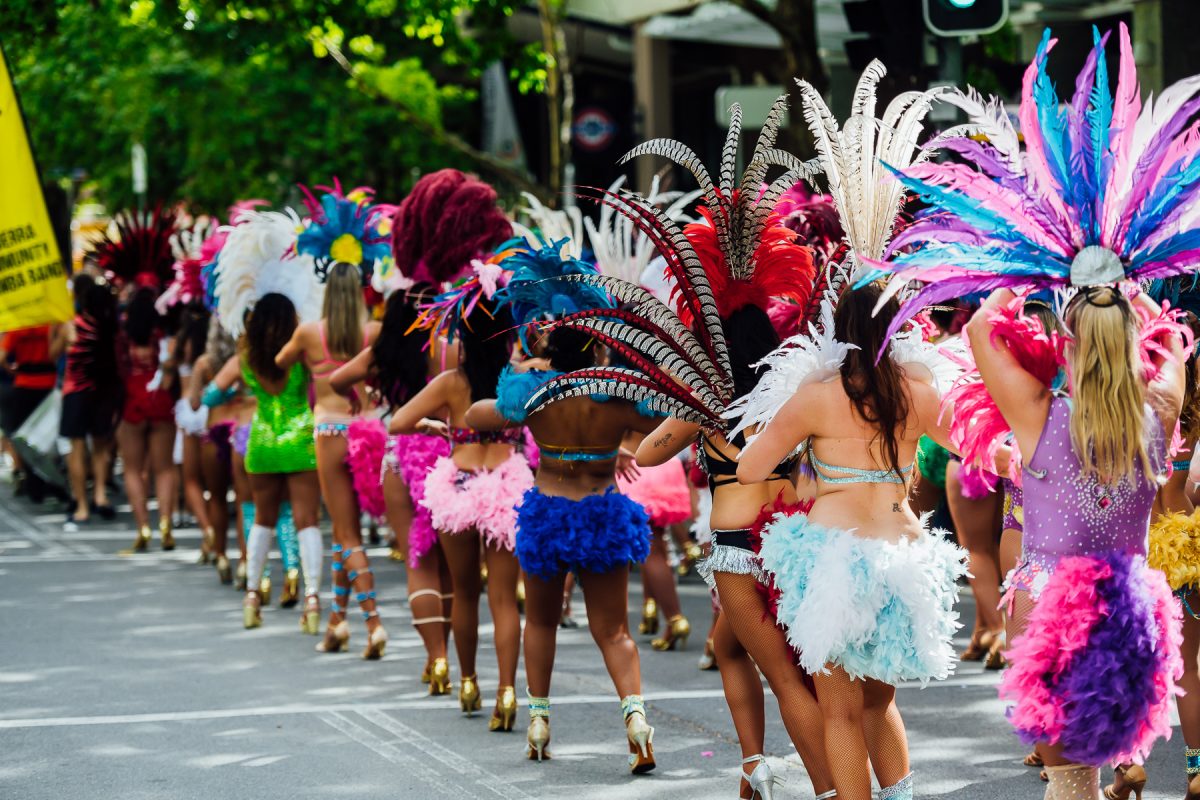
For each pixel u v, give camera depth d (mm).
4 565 33281
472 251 21016
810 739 13797
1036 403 12172
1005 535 17828
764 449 13039
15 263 33156
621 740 18406
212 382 28125
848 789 12656
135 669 22531
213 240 30531
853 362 12844
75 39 60938
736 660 15148
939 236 12250
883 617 12430
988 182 12195
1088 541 12023
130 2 50125
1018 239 12062
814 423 12914
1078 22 38594
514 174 47469
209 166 60938
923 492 22531
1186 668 14891
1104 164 12055
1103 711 11492
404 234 21422
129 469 35594
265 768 17109
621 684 17078
